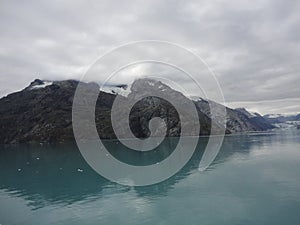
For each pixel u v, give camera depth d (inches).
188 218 658.8
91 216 700.7
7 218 712.4
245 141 2876.5
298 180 965.8
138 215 690.8
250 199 773.3
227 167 1299.2
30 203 844.6
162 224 636.1
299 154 1702.8
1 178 1338.6
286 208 695.7
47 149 2802.7
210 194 839.7
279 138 3260.3
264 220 629.0
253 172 1151.0
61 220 684.7
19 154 2482.8
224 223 624.4
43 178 1283.2
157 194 867.4
